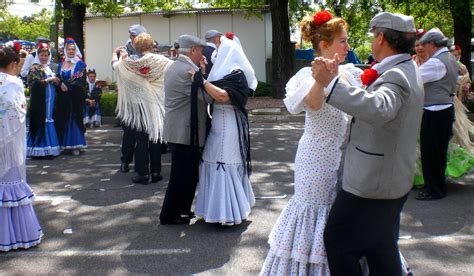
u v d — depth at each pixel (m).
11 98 4.41
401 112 2.67
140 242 4.85
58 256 4.54
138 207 5.95
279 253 3.24
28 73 8.82
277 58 17.03
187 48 5.04
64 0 15.30
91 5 15.95
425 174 6.06
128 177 7.40
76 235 5.07
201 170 5.15
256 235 4.97
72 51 9.05
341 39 3.10
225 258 4.45
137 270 4.23
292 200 3.31
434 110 5.89
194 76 4.82
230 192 5.08
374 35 2.90
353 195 2.78
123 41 22.73
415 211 5.65
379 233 2.87
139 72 6.52
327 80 2.61
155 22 22.20
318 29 3.12
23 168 4.64
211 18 21.73
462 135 6.45
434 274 4.11
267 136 11.12
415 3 17.80
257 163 8.23
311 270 3.21
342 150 3.13
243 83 4.95
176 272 4.18
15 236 4.66
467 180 6.90
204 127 5.00
